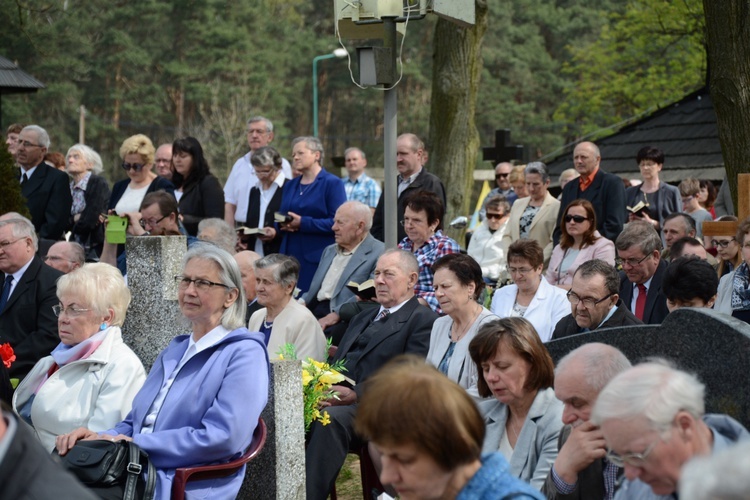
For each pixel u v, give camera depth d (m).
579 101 50.22
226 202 11.99
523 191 13.84
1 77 16.62
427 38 61.72
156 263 6.98
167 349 6.20
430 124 16.19
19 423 3.20
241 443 5.69
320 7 67.62
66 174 11.43
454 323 6.90
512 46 61.84
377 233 10.35
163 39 54.94
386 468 3.19
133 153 10.82
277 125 55.59
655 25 37.47
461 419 3.13
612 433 3.40
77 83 52.16
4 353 6.86
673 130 22.52
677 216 9.30
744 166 9.52
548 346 5.58
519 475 4.92
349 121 62.84
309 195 10.12
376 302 8.08
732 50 9.52
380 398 3.16
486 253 12.00
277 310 7.78
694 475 2.56
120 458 5.40
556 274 8.93
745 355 4.53
